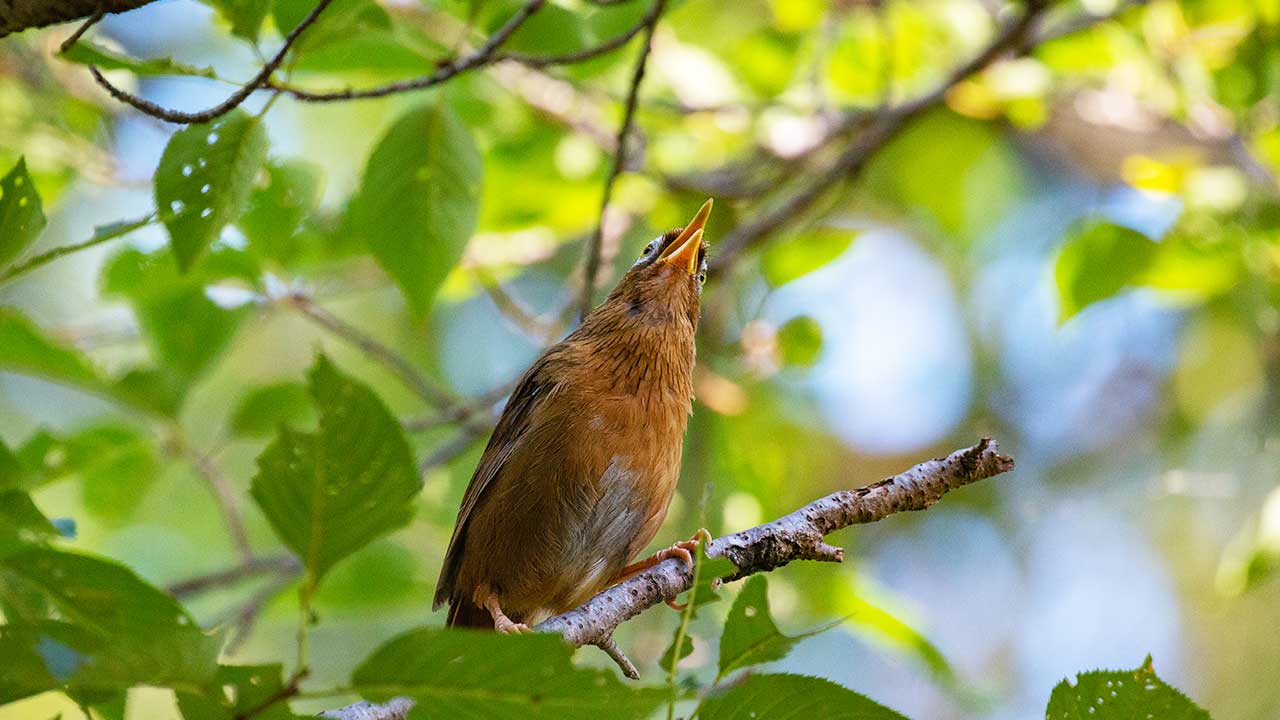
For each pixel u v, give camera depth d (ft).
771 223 40.47
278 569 35.76
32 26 17.67
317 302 35.78
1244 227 39.34
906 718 13.44
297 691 12.09
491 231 41.11
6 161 37.19
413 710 13.01
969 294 59.57
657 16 24.75
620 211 43.65
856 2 44.52
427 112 24.85
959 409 58.49
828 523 21.72
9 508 14.89
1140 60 42.42
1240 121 40.06
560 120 42.34
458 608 28.63
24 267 16.62
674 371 27.71
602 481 26.32
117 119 40.09
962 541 58.29
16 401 51.98
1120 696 14.83
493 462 27.43
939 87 40.01
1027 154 58.70
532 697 12.44
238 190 20.95
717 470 45.01
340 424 11.42
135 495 34.47
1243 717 50.16
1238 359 52.26
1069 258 39.88
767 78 45.44
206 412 49.08
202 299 33.06
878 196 55.77
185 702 12.51
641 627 44.47
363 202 25.09
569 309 40.96
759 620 13.44
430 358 54.19
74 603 13.19
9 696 12.66
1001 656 55.52
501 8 27.63
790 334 42.11
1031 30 40.11
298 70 27.20
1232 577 33.63
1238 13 39.91
